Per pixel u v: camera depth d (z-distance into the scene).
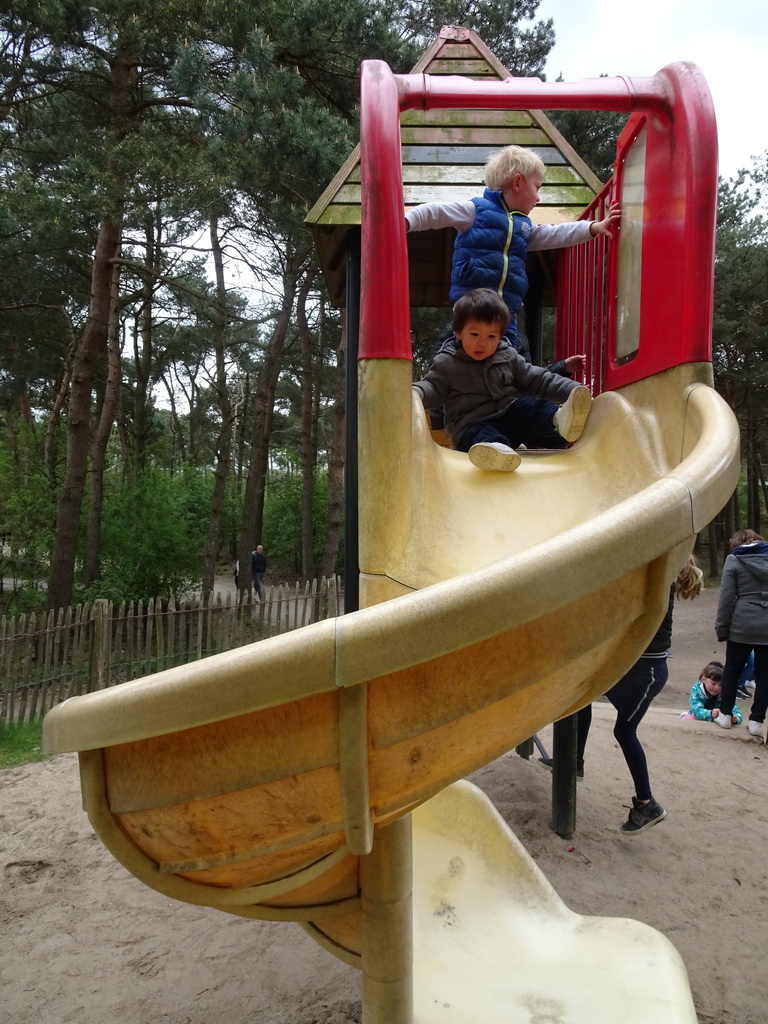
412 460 1.64
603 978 2.17
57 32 9.61
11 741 5.78
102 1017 2.56
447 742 1.16
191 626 7.41
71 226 10.38
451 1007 2.03
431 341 13.72
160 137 9.55
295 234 9.91
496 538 1.59
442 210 2.28
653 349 1.77
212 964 2.86
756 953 2.88
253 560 17.45
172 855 1.28
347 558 2.83
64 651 6.64
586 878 3.42
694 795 4.39
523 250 2.30
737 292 18.52
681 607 17.44
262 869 1.38
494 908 2.45
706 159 1.57
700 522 1.19
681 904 3.22
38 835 4.01
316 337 19.80
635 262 1.97
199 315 15.26
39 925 3.15
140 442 21.27
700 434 1.45
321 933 1.97
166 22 9.55
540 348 4.16
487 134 3.44
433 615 0.97
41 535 12.69
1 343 17.56
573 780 3.81
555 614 1.13
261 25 9.75
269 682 0.97
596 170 13.90
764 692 5.43
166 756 1.14
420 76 1.71
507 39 14.01
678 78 1.67
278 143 8.83
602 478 1.73
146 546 12.49
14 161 12.49
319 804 1.15
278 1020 2.52
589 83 1.71
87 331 10.77
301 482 24.45
